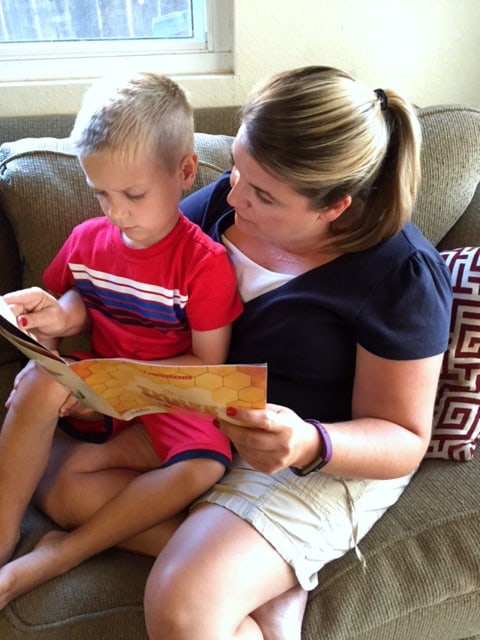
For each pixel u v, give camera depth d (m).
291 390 0.96
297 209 0.80
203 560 0.81
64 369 0.79
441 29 1.39
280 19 1.34
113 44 1.44
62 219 1.09
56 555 0.89
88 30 1.44
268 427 0.76
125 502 0.92
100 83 0.89
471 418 1.02
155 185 0.85
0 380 1.22
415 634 0.92
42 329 0.98
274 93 0.75
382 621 0.87
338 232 0.88
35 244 1.11
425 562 0.90
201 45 1.43
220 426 0.83
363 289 0.86
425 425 0.89
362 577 0.89
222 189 1.04
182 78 1.41
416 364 0.85
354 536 0.91
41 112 1.44
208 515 0.88
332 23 1.36
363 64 1.42
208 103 1.45
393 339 0.84
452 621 0.92
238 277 0.97
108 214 0.87
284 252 0.93
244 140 0.77
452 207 1.18
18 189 1.08
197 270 0.91
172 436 0.97
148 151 0.82
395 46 1.40
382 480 0.93
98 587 0.88
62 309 1.00
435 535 0.92
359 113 0.76
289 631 0.83
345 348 0.91
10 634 0.83
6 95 1.40
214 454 0.94
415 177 0.85
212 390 0.73
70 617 0.84
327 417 0.96
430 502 0.96
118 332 1.01
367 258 0.87
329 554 0.89
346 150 0.75
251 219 0.86
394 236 0.88
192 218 1.06
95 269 0.98
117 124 0.81
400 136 0.82
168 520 0.96
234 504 0.88
